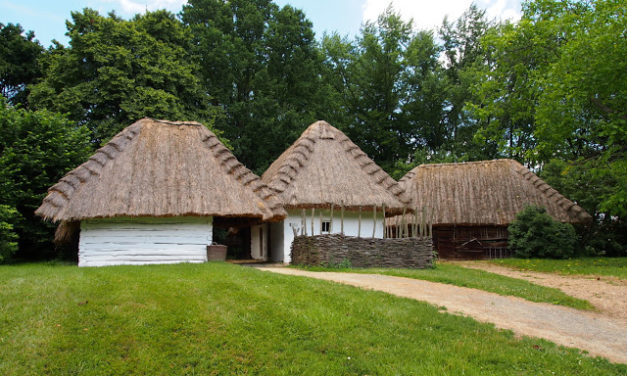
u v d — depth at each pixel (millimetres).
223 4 34625
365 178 18781
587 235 25859
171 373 6285
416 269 14594
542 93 18453
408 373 6086
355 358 6555
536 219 22141
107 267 11781
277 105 31609
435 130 40438
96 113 23516
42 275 9852
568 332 7828
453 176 26656
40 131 15969
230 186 14547
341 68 41812
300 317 7711
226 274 10211
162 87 25547
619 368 6246
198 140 16062
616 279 14461
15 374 6074
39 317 7332
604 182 25172
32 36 31188
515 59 20203
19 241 16094
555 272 16938
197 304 8055
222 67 32094
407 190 26594
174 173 14422
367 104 39438
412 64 38375
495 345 6875
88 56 23312
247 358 6625
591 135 18812
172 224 14086
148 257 13703
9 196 14250
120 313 7562
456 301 9336
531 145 35562
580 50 15977
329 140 20344
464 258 24188
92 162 14102
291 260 16016
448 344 6914
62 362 6344
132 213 12891
